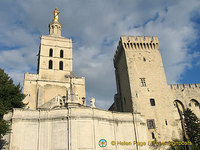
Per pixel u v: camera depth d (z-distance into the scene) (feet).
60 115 131.95
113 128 144.25
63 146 123.95
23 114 131.34
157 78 190.19
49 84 211.61
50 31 252.01
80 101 218.59
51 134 128.67
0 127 110.42
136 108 175.01
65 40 243.40
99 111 141.49
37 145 126.31
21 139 124.36
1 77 152.46
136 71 190.80
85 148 124.67
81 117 130.93
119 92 212.02
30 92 204.03
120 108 205.87
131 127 151.53
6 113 129.39
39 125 131.03
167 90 186.19
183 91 213.05
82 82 228.02
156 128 169.17
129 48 201.16
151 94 182.60
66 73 226.79
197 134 165.99
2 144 122.93
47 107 170.50
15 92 148.56
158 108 177.47
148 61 196.95
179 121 201.36
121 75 210.79
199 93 213.46
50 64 228.22
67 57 236.02
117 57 221.87
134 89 182.70
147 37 207.72
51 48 234.17
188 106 207.51
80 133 127.24
